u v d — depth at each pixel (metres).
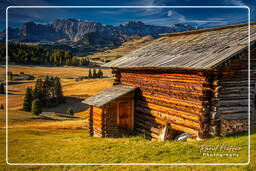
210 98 11.55
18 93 90.00
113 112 15.35
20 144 13.50
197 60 11.93
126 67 15.88
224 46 12.60
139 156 9.71
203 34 17.55
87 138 14.56
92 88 94.25
